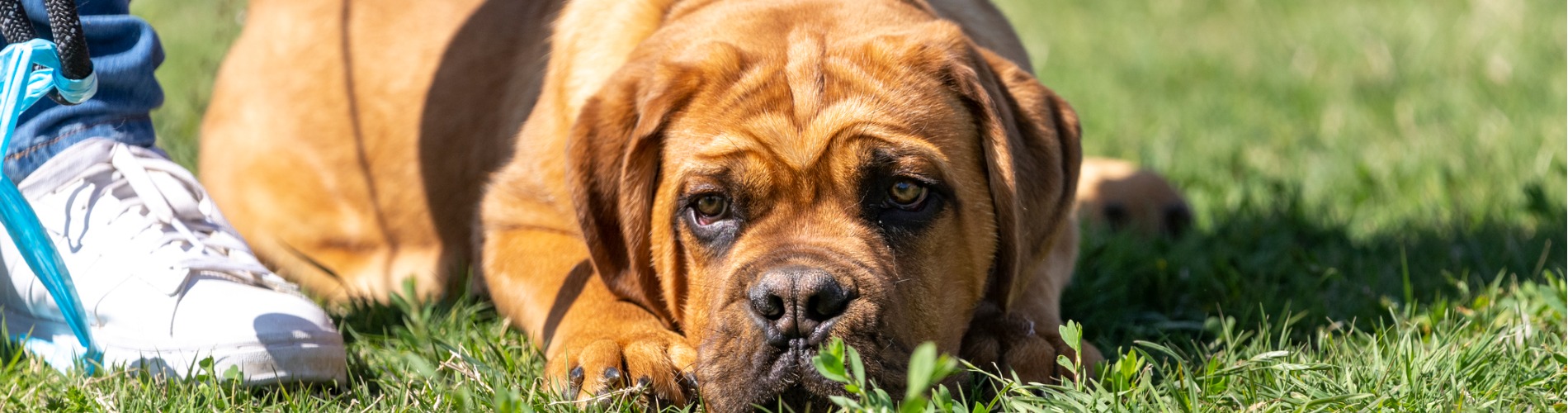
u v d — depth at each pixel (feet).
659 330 9.90
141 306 9.86
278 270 14.46
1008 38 12.82
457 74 13.41
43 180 10.12
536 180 11.46
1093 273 13.03
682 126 9.70
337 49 14.16
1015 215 9.52
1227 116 21.86
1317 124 21.24
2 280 10.57
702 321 9.49
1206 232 15.16
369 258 14.15
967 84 9.71
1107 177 15.96
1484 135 19.15
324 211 14.23
